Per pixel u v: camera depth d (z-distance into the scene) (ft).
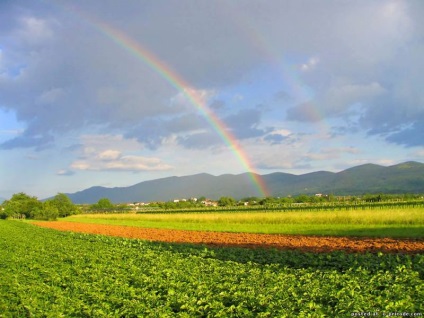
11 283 70.03
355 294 52.13
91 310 52.29
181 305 52.49
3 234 190.49
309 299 51.93
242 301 52.42
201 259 89.10
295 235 150.30
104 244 132.77
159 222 277.85
